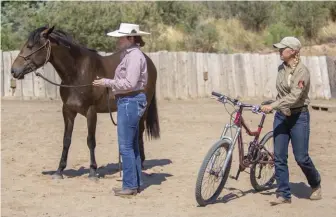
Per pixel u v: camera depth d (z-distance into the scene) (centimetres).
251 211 707
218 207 726
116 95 758
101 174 921
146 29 2506
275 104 695
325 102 1955
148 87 943
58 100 1861
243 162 753
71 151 1098
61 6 2406
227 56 2025
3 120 1445
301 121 712
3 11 2677
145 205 736
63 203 745
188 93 1983
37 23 2352
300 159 721
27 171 930
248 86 2044
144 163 995
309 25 2695
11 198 766
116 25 2352
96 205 736
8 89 1859
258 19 2766
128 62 739
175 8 2711
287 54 700
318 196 755
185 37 2550
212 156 713
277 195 739
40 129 1330
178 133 1296
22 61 847
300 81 693
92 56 887
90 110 874
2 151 1083
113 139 1227
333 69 2075
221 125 1412
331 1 2817
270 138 799
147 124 973
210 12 2858
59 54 854
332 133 1301
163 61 1948
